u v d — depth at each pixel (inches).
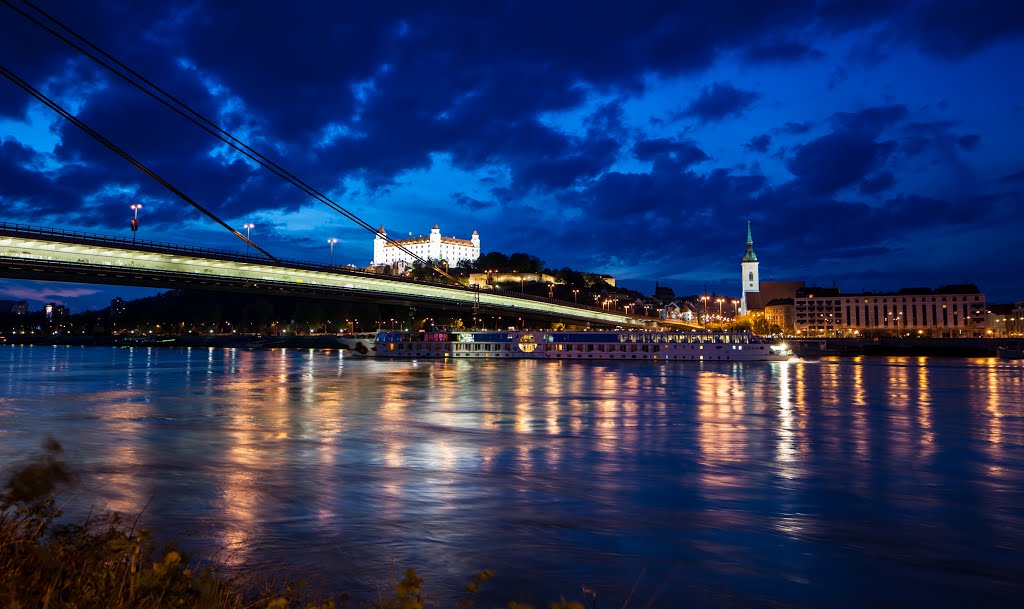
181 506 774.5
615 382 2701.8
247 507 772.6
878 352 6707.7
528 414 1672.0
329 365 4271.7
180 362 4884.4
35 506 392.8
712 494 848.9
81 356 6200.8
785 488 885.8
